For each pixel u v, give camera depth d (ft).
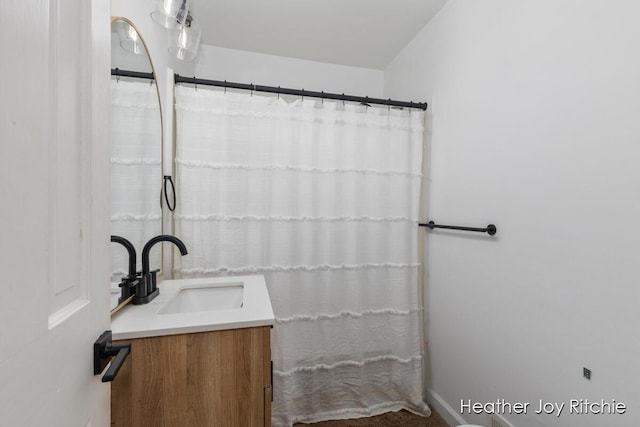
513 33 4.10
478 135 4.75
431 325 6.03
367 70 8.01
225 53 7.09
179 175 5.11
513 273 4.09
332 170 5.76
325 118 5.76
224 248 5.32
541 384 3.67
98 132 1.82
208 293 4.62
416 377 5.92
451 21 5.40
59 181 1.43
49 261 1.34
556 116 3.50
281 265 5.53
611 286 2.94
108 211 1.98
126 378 2.82
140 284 3.61
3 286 1.04
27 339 1.16
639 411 2.72
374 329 5.99
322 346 5.78
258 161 5.47
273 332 5.46
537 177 3.74
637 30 2.75
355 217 5.86
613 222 2.93
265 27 6.33
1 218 1.03
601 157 3.03
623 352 2.85
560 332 3.44
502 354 4.26
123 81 3.52
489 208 4.52
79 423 1.62
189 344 2.95
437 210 5.83
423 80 6.28
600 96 3.04
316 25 6.26
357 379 5.82
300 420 5.57
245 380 3.08
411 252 6.04
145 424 2.85
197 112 5.17
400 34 6.52
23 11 1.13
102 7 1.88
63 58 1.45
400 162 6.01
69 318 1.49
